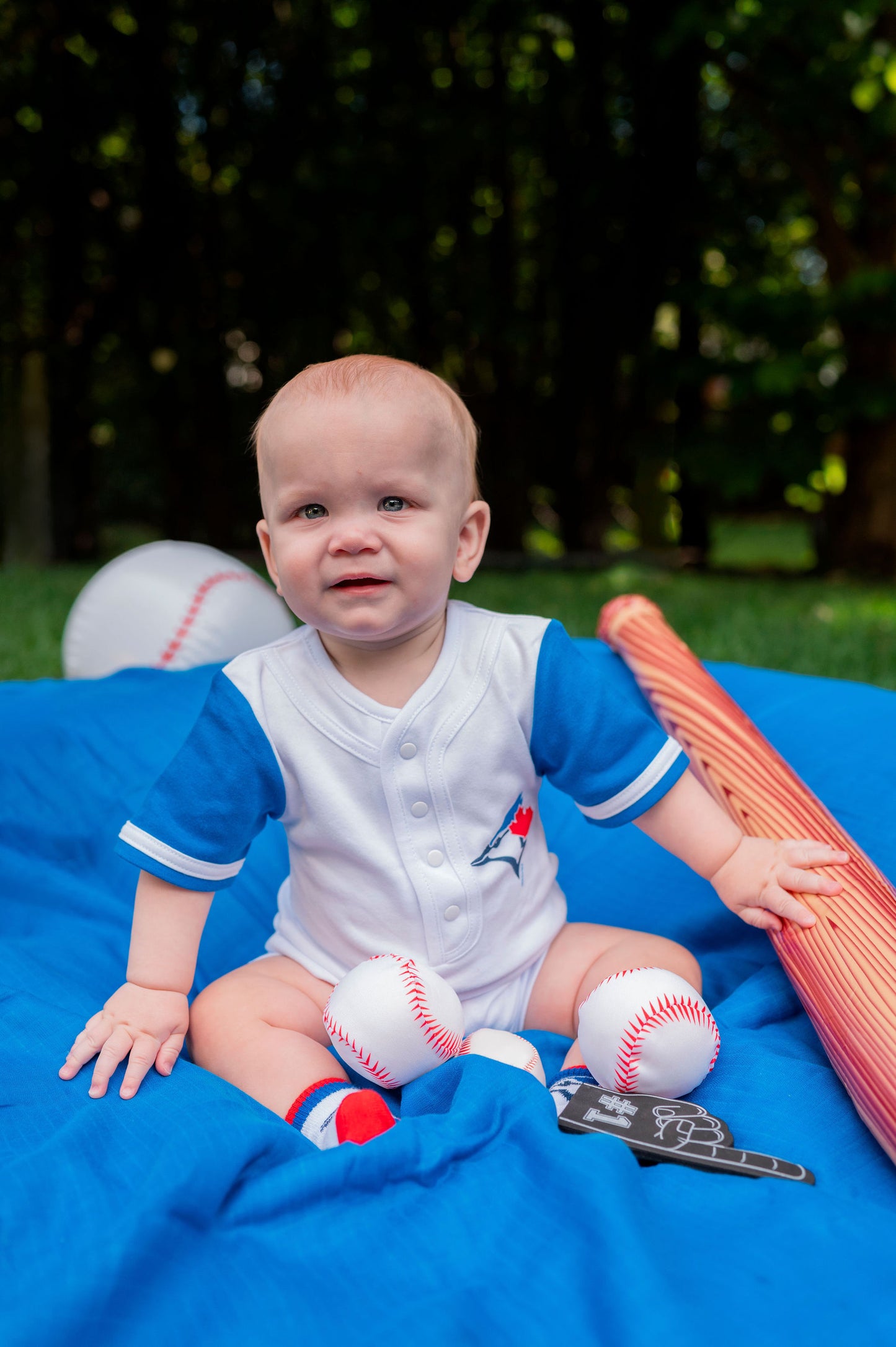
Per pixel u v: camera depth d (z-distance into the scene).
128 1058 1.25
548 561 9.87
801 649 4.62
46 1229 0.99
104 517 15.02
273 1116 1.19
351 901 1.39
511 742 1.40
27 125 10.53
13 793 2.07
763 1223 1.01
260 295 10.79
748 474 8.70
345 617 1.28
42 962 1.59
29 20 9.82
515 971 1.44
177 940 1.35
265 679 1.39
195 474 11.25
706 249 10.09
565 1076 1.34
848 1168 1.16
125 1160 1.08
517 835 1.44
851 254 8.57
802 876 1.42
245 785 1.36
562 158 10.11
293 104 9.89
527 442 11.16
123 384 13.01
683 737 1.92
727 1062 1.33
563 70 9.90
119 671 2.63
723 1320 0.88
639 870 1.89
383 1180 1.07
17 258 10.70
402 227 9.99
